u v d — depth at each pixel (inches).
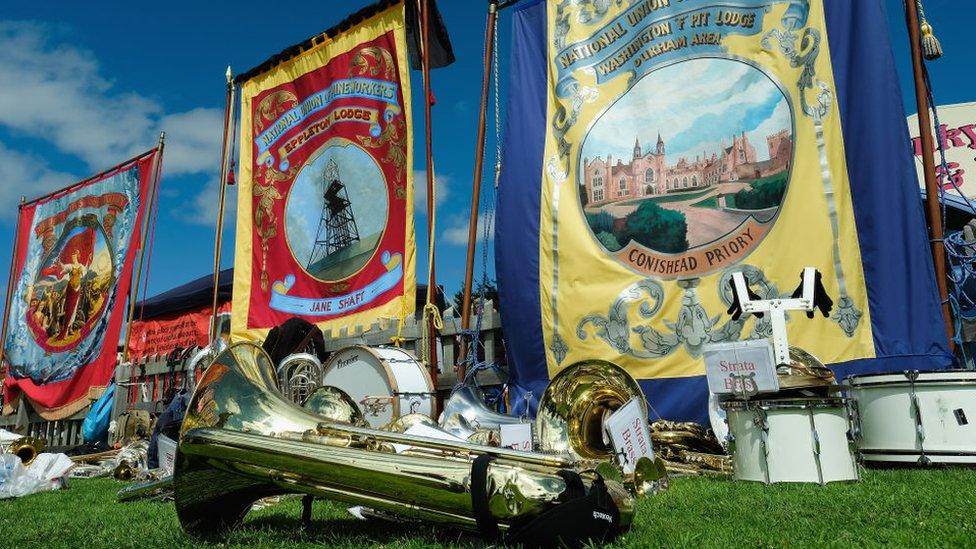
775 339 177.5
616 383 196.9
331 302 388.8
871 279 242.5
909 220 239.3
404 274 363.3
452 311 360.2
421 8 386.0
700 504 132.6
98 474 329.1
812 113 265.0
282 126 435.5
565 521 91.0
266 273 419.5
